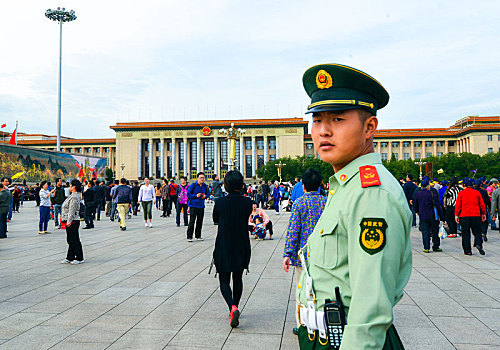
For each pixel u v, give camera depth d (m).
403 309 4.79
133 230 14.05
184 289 5.79
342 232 1.34
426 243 9.09
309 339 1.45
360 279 1.16
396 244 1.19
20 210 25.70
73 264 7.75
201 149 89.56
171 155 91.88
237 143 90.88
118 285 6.03
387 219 1.20
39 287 5.93
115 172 93.69
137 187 21.28
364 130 1.44
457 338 3.84
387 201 1.23
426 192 9.16
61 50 41.56
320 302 1.38
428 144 90.38
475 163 69.88
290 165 73.44
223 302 5.13
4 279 6.47
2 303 5.10
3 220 12.03
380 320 1.11
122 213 14.10
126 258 8.41
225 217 4.58
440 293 5.51
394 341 1.31
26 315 4.61
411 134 89.12
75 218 7.80
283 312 4.74
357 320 1.13
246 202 4.73
